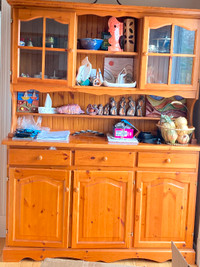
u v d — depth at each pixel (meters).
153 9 2.68
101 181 2.74
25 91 2.99
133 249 2.83
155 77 2.79
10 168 2.68
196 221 2.99
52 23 2.69
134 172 2.77
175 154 2.77
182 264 1.52
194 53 2.78
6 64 3.03
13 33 2.69
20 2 2.62
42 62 2.72
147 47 2.74
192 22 2.75
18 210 2.73
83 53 2.99
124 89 2.80
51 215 2.74
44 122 3.07
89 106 3.00
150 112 3.06
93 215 2.76
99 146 2.68
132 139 2.86
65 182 2.71
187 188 2.81
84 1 3.03
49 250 2.76
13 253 2.75
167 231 2.83
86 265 1.74
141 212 2.80
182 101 3.06
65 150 2.69
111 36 2.85
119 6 2.66
